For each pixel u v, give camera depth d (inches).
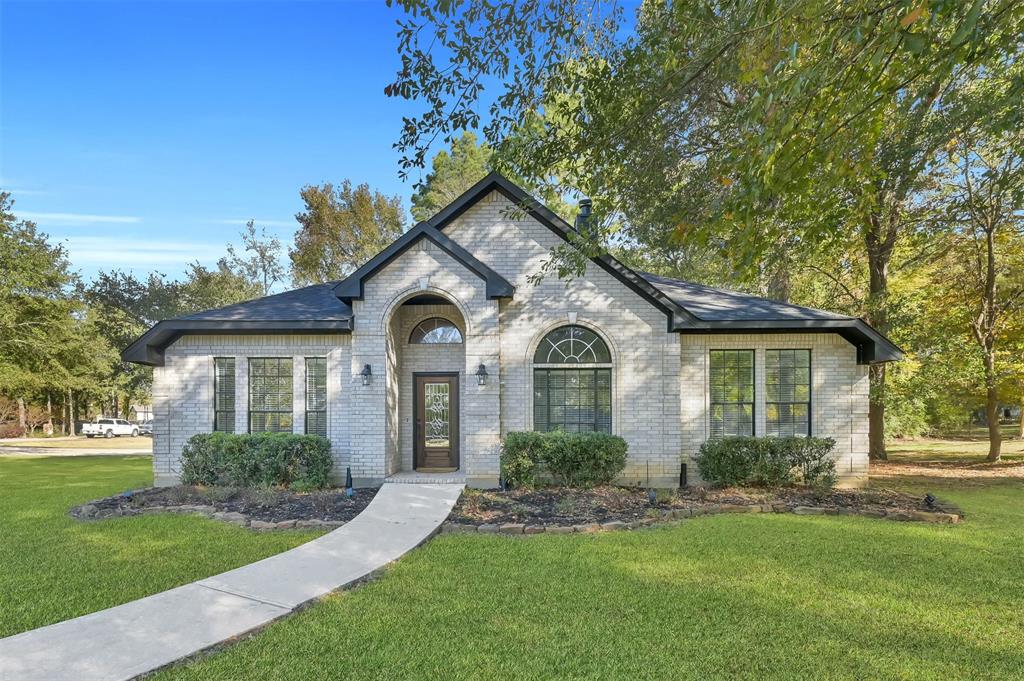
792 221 299.9
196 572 261.0
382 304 483.2
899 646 186.2
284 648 182.9
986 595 232.1
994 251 664.4
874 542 310.7
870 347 486.9
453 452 538.6
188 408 507.2
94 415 2076.8
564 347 502.3
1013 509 406.3
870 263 689.6
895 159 395.9
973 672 169.5
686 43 288.4
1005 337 680.4
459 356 541.0
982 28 181.5
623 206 393.7
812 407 497.4
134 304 2070.6
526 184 367.2
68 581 249.3
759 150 223.5
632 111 310.5
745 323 478.9
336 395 501.0
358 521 350.3
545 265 421.7
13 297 1190.3
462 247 498.3
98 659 172.6
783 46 212.5
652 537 321.1
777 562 274.8
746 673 168.1
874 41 194.2
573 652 181.0
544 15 260.4
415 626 200.4
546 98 306.3
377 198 1628.9
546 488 454.6
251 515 373.7
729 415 506.0
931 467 644.7
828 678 165.5
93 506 402.0
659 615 210.5
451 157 1446.9
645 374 491.2
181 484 478.6
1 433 1646.2
